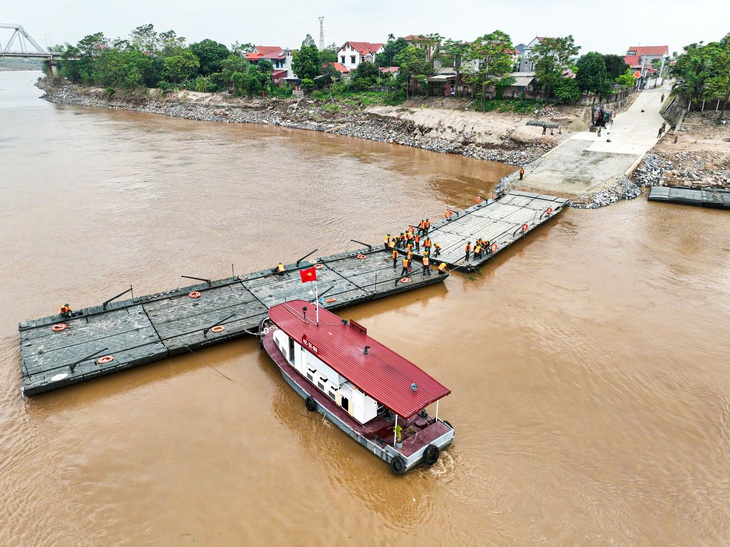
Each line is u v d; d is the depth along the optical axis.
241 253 42.91
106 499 19.52
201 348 28.72
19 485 20.00
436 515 19.28
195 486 20.19
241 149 86.19
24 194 57.59
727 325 32.38
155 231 47.38
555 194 57.94
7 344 29.16
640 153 65.94
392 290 35.25
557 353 29.41
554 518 19.19
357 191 61.47
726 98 74.25
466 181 66.81
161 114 128.50
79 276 38.22
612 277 38.94
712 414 24.61
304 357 25.12
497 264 41.25
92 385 25.70
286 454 21.94
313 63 118.25
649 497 20.11
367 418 22.53
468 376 27.27
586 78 86.38
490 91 98.06
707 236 46.84
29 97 172.75
